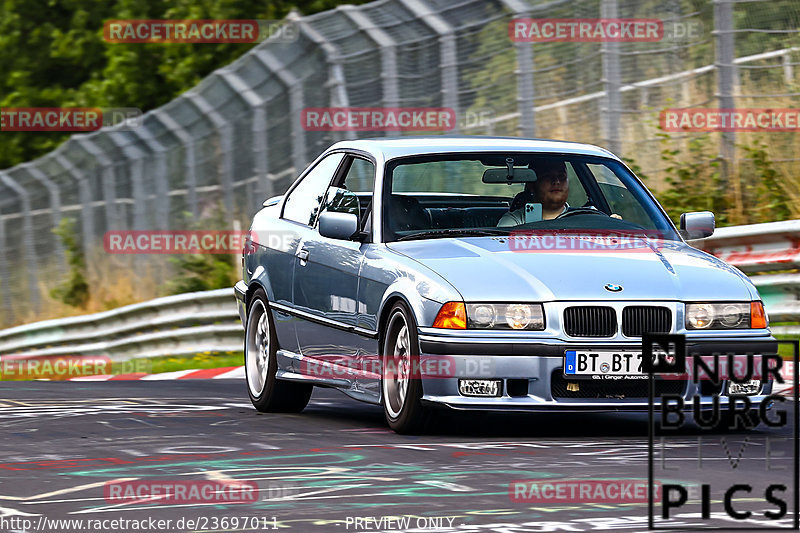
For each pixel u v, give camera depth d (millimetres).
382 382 23656
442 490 17000
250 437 22781
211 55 87562
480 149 26219
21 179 69750
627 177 26609
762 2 45656
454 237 24609
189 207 57875
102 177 63688
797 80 45312
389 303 23531
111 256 65000
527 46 45375
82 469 19188
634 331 22266
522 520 14953
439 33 46594
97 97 93562
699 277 23125
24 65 108188
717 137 46750
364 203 28938
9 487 17656
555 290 22312
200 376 41562
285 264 27688
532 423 24609
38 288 69250
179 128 58188
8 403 29203
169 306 53406
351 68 48625
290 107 51219
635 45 46156
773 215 44750
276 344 27734
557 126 45719
